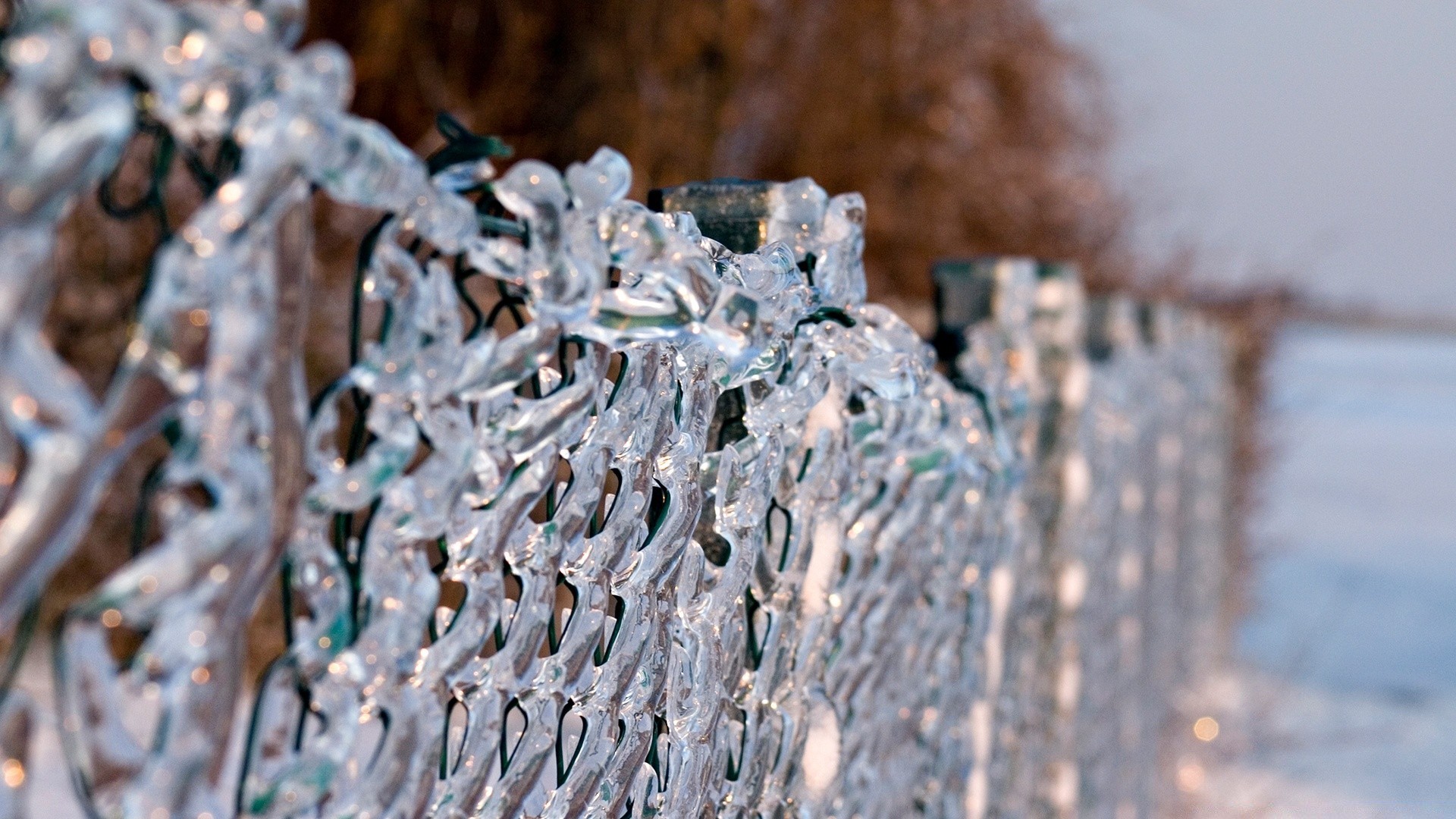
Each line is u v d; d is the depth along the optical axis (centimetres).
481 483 80
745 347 98
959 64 743
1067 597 264
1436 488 1766
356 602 71
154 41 51
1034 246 810
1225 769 543
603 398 97
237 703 59
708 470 122
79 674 53
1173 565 471
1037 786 264
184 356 54
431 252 79
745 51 604
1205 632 614
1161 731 444
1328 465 2008
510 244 79
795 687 138
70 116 49
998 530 208
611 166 84
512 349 79
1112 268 849
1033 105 839
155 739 56
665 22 576
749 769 131
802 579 137
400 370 70
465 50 573
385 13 536
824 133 660
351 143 61
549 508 96
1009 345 220
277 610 379
